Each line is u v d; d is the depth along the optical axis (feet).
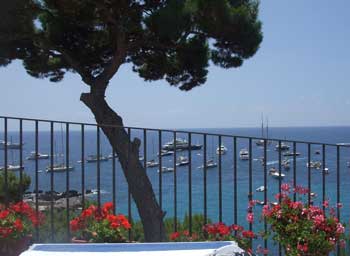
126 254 9.58
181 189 108.06
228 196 95.45
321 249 13.91
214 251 9.52
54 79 35.19
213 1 27.61
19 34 28.89
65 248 10.09
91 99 29.94
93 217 16.69
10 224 14.57
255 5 30.63
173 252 9.68
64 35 31.91
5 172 16.51
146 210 28.68
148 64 34.01
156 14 26.81
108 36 32.83
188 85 33.99
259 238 18.44
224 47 30.12
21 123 16.35
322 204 16.60
